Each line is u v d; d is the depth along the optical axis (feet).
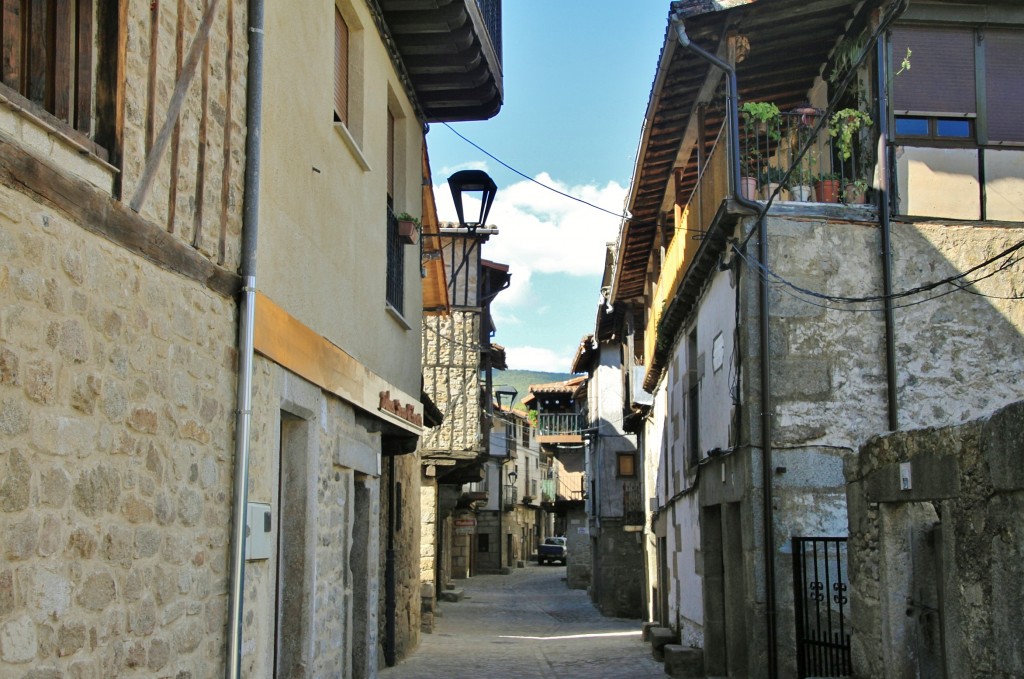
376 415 29.91
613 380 94.73
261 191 20.24
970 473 18.06
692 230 41.32
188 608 16.30
